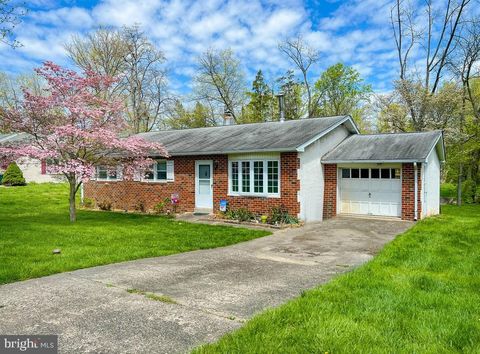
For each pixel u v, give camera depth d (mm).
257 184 14203
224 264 7293
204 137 17500
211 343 3662
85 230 11000
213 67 40750
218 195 15117
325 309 4504
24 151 10641
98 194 18938
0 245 8484
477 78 26734
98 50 33781
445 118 24875
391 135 16172
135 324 4172
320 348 3514
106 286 5625
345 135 17219
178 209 16250
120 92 35031
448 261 7328
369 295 5102
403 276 6121
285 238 10469
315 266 7215
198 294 5281
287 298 5129
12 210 16266
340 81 38000
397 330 3953
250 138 15320
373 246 9344
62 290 5398
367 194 15266
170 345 3660
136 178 14773
